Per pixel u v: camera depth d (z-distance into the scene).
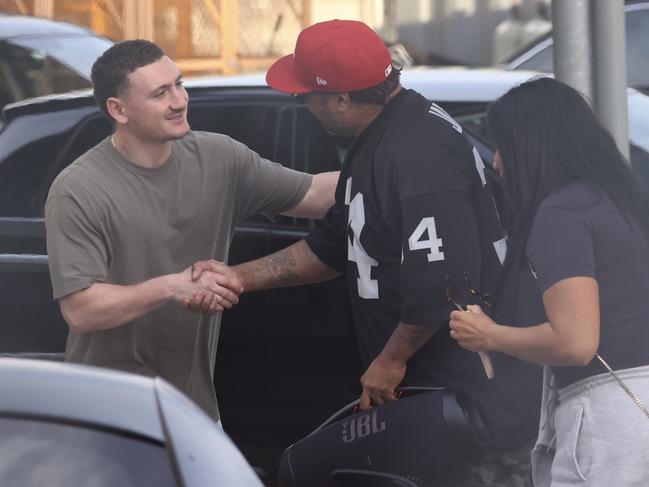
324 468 8.87
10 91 17.70
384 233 8.71
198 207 9.28
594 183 7.73
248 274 9.61
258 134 12.75
